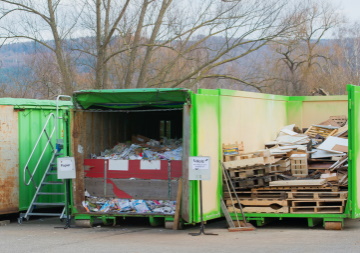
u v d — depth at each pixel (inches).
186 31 848.3
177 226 445.7
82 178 484.1
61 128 592.4
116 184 478.6
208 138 446.3
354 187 441.1
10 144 536.1
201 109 436.5
